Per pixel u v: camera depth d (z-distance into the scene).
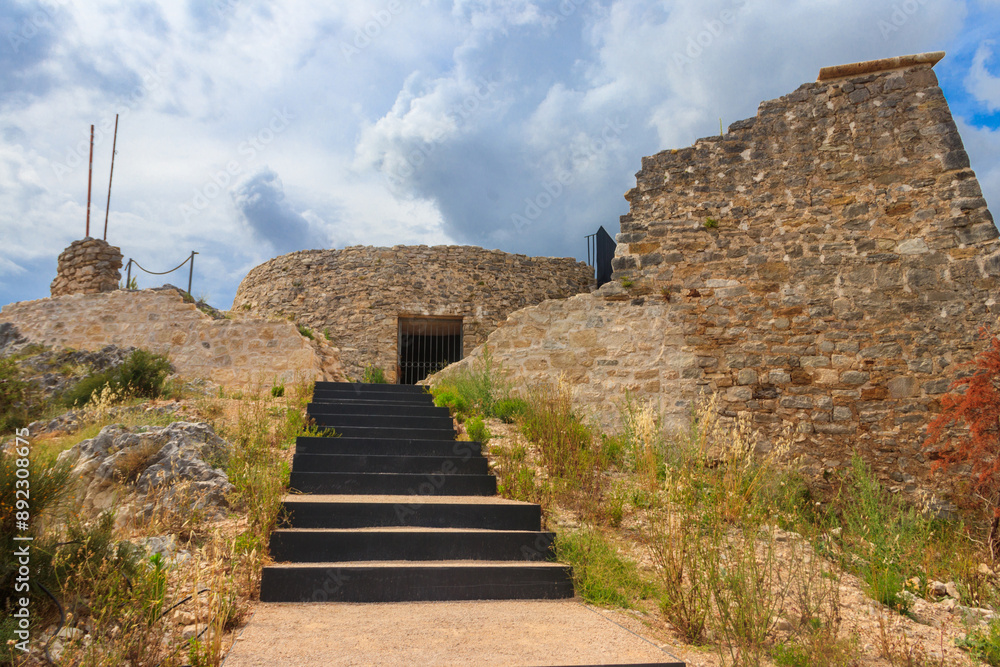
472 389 8.08
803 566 4.07
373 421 6.77
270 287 16.16
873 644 3.43
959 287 7.23
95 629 2.77
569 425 6.68
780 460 7.05
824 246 7.77
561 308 8.48
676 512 4.16
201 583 3.44
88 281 12.34
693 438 6.71
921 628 3.77
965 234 7.34
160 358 9.56
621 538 4.71
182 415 6.94
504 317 15.25
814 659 3.03
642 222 8.45
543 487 5.18
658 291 8.17
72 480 3.91
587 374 8.13
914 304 7.34
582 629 3.29
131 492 4.63
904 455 7.00
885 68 8.05
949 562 5.22
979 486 6.12
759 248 7.97
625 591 3.93
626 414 7.60
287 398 8.76
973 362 6.53
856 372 7.35
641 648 3.02
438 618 3.41
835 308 7.57
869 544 4.73
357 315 14.77
